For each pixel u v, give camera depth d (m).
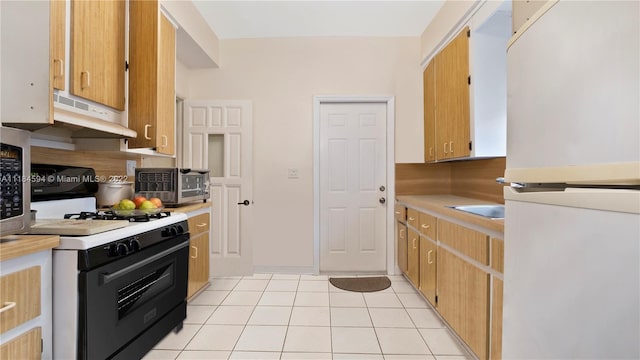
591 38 0.60
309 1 2.62
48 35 1.27
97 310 1.28
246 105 3.20
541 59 0.76
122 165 2.41
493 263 1.47
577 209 0.62
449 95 2.58
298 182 3.28
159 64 2.10
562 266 0.67
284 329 2.07
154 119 2.07
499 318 1.43
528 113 0.82
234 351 1.81
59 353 1.21
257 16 2.85
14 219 1.07
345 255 3.35
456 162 3.14
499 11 1.98
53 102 1.30
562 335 0.67
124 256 1.44
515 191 0.88
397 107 3.27
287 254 3.28
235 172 3.22
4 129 1.03
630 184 0.53
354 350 1.83
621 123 0.53
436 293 2.20
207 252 2.64
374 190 3.34
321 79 3.27
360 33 3.20
